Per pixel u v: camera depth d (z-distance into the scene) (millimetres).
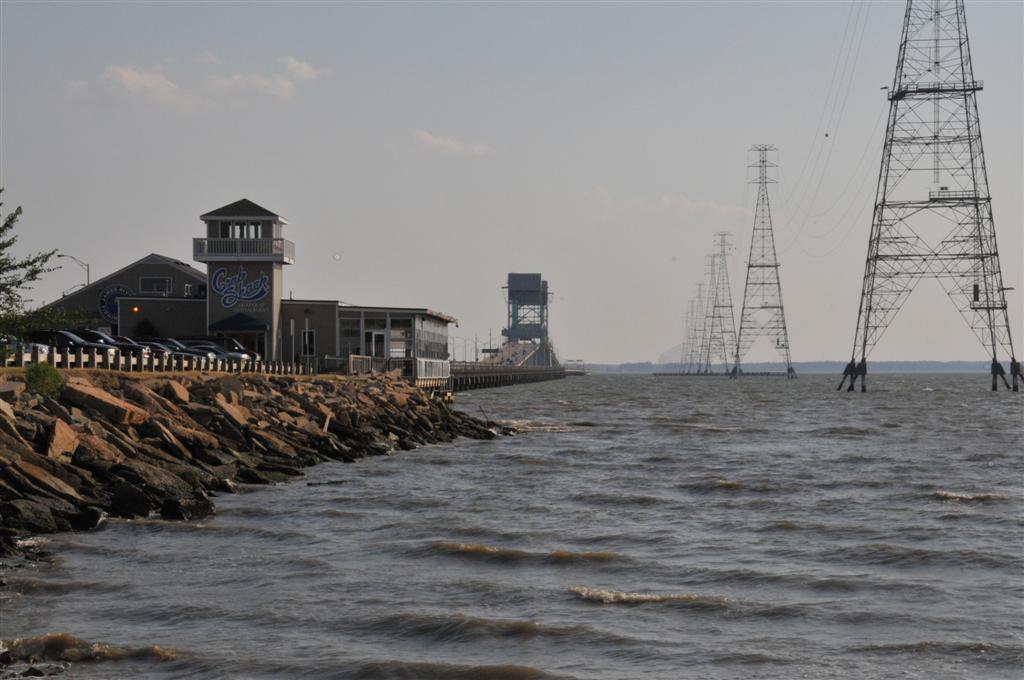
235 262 102750
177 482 40219
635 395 199625
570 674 21000
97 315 111938
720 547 33594
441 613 25125
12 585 27094
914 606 26141
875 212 141000
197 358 75500
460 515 39656
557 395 194375
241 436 52812
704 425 98688
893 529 36875
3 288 56125
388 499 43250
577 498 44656
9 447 35750
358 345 115812
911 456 65062
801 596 27125
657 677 20906
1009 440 79125
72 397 45812
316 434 59625
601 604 26250
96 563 29719
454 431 80188
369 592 27172
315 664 21469
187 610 25281
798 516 40031
